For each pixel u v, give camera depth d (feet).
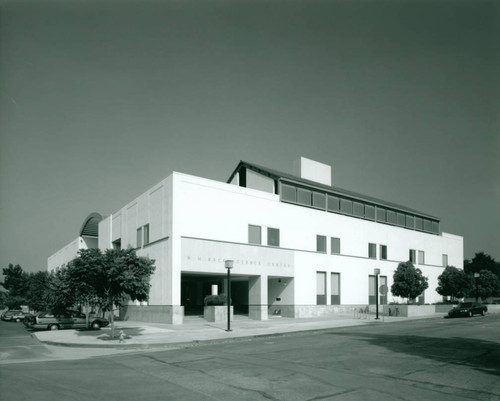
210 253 110.73
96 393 34.09
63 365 48.98
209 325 99.40
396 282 141.38
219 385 36.81
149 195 119.44
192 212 108.88
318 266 136.46
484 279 185.06
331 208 144.97
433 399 31.83
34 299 157.99
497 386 35.83
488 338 68.95
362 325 100.58
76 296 81.76
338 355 52.44
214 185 113.80
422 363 46.26
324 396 32.86
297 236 132.26
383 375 40.32
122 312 129.59
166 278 106.42
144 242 121.80
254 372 42.37
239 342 70.44
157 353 58.29
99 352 63.46
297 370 43.14
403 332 80.28
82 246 202.08
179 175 107.76
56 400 31.76
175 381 38.65
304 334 82.79
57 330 98.73
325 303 137.28
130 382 38.34
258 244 121.29
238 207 118.42
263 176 135.54
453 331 81.20
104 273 74.13
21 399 32.07
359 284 149.48
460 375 40.06
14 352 64.54
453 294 164.55
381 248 161.48
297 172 157.58
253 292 120.78
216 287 113.91
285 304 130.52
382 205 163.53
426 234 183.73
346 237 147.64
